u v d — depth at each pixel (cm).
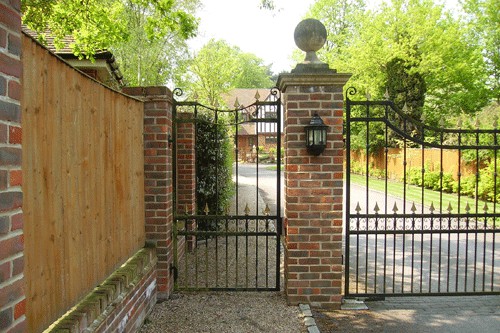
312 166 450
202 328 398
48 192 237
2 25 161
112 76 1070
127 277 353
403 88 2192
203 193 799
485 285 538
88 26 838
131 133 417
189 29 739
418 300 486
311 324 405
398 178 2031
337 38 2731
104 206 335
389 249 756
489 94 2139
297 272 456
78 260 280
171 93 493
